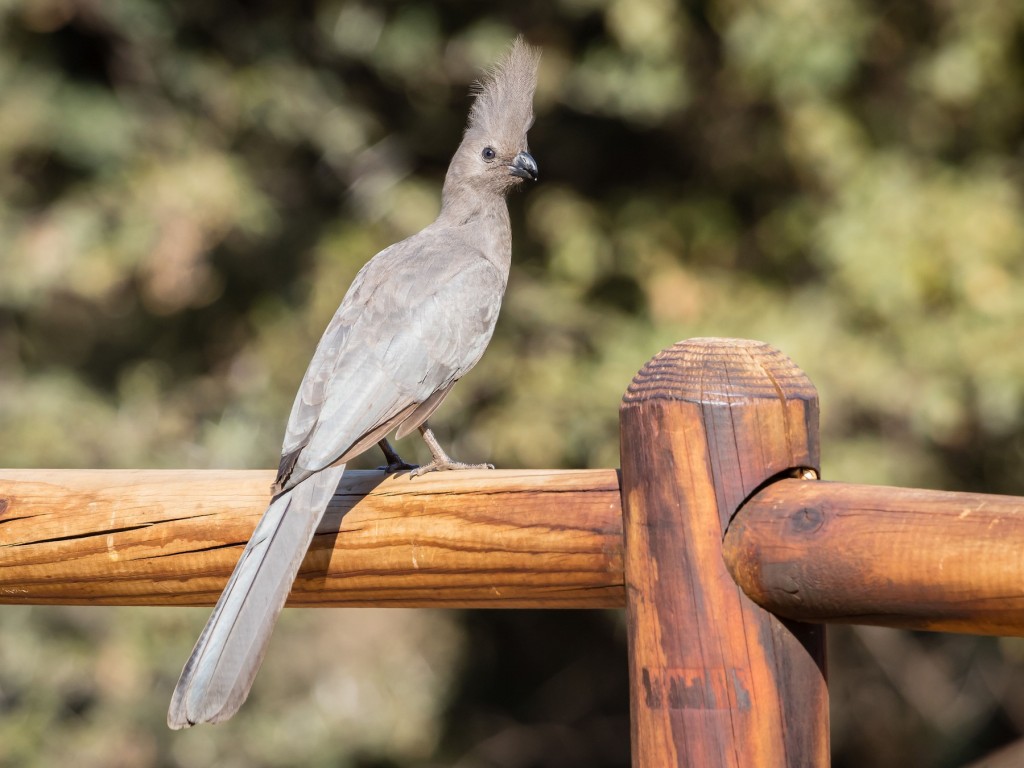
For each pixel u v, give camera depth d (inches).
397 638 613.6
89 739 544.4
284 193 587.2
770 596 135.8
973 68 537.3
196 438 576.7
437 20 570.6
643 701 142.0
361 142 586.2
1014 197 557.9
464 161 297.1
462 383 562.9
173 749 557.0
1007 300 525.3
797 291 569.6
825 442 544.7
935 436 543.5
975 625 127.7
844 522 132.1
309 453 176.2
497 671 650.2
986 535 124.5
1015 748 569.0
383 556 168.7
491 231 295.6
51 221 546.6
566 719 645.3
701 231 574.9
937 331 532.1
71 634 550.6
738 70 542.6
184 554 180.1
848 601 131.9
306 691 589.3
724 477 139.1
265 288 581.9
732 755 137.1
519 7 567.8
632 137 595.5
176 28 555.5
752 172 577.6
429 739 611.5
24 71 543.2
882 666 621.6
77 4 534.3
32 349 589.0
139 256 539.8
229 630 161.8
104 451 563.8
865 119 566.9
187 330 589.3
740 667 137.5
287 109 563.5
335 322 239.8
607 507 151.8
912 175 548.7
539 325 569.9
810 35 529.3
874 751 626.8
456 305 249.4
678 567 139.6
